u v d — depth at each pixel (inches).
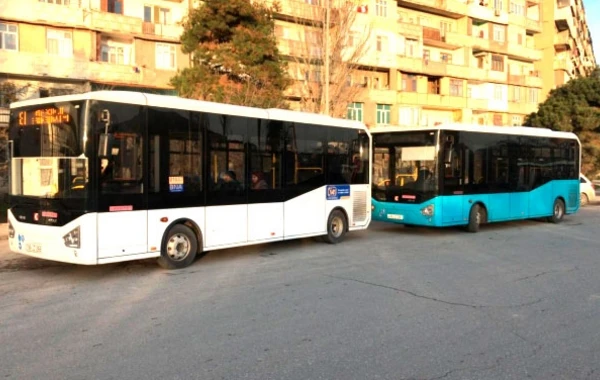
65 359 192.5
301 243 503.2
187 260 372.2
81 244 313.6
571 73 2586.1
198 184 375.9
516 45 2101.4
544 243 515.5
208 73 842.8
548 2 2417.6
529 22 2203.5
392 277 343.0
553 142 717.9
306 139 464.1
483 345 210.7
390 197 585.6
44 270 362.3
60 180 321.4
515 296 292.8
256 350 202.7
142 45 1203.9
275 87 874.8
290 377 176.4
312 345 208.8
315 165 474.3
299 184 456.8
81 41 1120.8
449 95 1831.9
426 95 1766.7
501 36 2080.5
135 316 249.4
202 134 377.7
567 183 746.8
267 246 483.2
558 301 282.7
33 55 1058.7
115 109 326.0
